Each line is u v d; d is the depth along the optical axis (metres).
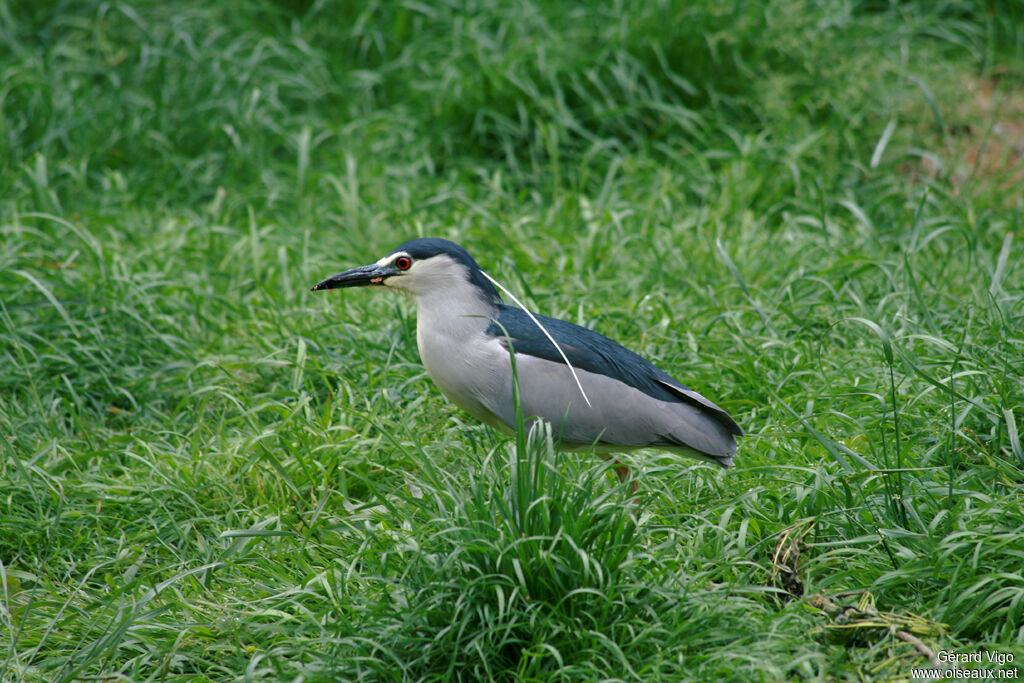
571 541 6.42
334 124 15.79
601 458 8.52
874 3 17.97
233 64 16.09
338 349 10.73
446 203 14.07
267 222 13.74
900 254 12.72
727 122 15.62
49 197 13.26
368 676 6.50
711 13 15.62
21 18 17.17
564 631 6.41
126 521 8.23
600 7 16.56
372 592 7.20
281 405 9.25
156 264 12.32
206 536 8.33
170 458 8.80
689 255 12.23
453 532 6.84
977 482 7.78
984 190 14.15
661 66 15.76
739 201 13.70
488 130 15.53
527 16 16.39
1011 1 17.95
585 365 8.19
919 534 6.95
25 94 14.89
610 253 12.40
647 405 8.13
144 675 6.85
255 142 15.12
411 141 15.45
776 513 7.79
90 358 10.46
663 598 6.69
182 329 11.32
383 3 17.72
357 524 8.01
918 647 6.29
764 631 6.52
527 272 12.06
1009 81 16.72
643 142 14.93
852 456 7.60
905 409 8.79
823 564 7.13
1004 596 6.47
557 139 15.11
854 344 10.41
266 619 7.16
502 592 6.48
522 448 6.65
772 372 9.87
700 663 6.38
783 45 15.51
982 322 9.95
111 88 15.84
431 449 8.59
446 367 8.30
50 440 9.21
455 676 6.58
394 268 8.27
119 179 14.18
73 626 7.18
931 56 15.88
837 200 14.01
